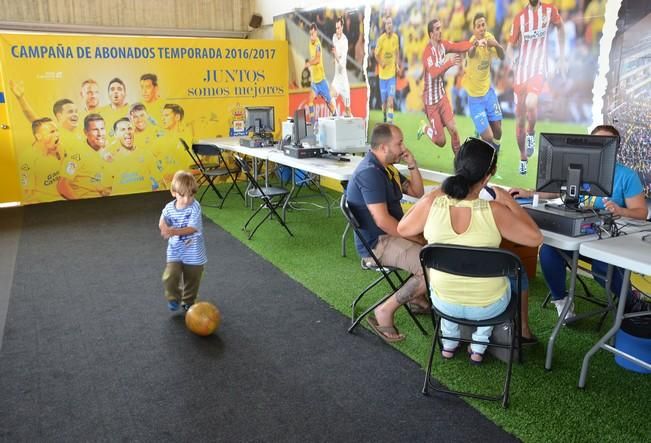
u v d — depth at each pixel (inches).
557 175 106.0
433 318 101.1
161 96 292.4
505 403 94.3
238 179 316.5
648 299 112.3
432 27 208.5
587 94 156.9
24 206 268.1
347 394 99.8
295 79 314.0
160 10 321.7
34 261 180.1
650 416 91.6
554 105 167.2
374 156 121.4
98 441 87.1
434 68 210.4
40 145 270.2
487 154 90.3
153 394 100.2
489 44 185.8
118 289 153.7
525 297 113.4
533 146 175.9
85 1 301.1
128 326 129.3
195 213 129.3
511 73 179.5
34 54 260.8
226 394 100.1
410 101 225.9
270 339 122.1
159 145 297.4
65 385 103.3
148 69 286.5
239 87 311.1
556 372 106.1
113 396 99.6
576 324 127.8
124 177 292.4
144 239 206.4
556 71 165.0
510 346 95.3
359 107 259.0
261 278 160.9
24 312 137.8
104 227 225.3
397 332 121.6
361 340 121.3
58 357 114.3
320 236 203.6
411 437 87.3
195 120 303.4
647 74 140.4
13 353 116.0
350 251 185.2
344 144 211.6
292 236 203.8
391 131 119.3
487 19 185.2
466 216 90.6
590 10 152.8
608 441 85.3
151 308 140.2
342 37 263.7
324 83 285.4
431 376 105.3
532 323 128.9
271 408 95.7
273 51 315.0
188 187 127.7
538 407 94.5
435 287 95.3
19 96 261.7
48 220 238.4
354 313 133.3
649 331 104.1
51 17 295.1
